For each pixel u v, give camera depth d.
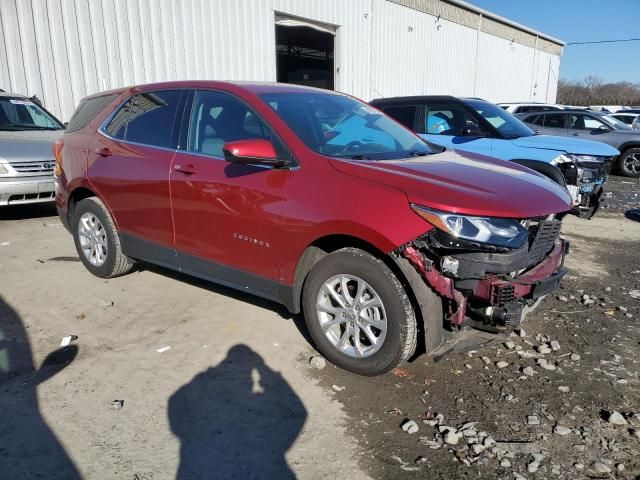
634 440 2.76
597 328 4.14
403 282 3.02
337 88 17.03
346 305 3.24
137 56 11.27
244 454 2.58
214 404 2.98
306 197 3.24
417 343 3.18
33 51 9.75
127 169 4.32
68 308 4.23
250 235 3.54
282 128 3.53
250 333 3.84
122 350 3.56
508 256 2.92
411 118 8.20
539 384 3.28
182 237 4.00
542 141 7.46
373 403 3.03
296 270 3.38
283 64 26.94
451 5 21.97
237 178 3.57
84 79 10.51
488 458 2.60
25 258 5.50
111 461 2.51
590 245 6.77
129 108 4.59
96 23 10.55
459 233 2.83
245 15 13.34
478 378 3.33
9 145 6.86
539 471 2.52
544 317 4.34
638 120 19.97
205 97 4.03
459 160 3.86
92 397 3.02
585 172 7.36
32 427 2.74
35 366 3.34
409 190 2.97
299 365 3.42
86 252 4.94
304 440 2.70
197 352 3.56
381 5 18.08
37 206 8.32
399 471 2.50
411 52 20.16
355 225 3.02
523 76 29.59
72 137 5.02
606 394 3.19
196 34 12.30
